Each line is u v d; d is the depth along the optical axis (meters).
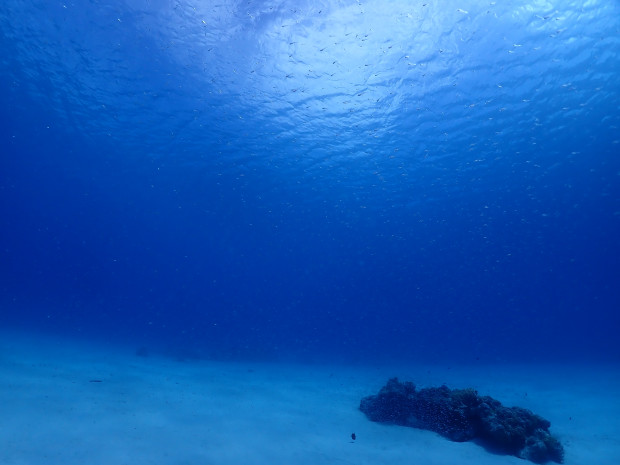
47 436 6.64
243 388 13.51
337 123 20.89
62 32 15.65
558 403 13.16
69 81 19.70
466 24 13.61
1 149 32.75
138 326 51.12
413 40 14.41
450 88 17.20
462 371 21.94
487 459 7.34
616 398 14.12
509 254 49.78
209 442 7.34
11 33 16.31
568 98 17.86
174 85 18.58
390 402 9.93
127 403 9.56
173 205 41.16
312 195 33.03
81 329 36.75
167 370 16.36
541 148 23.05
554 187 28.75
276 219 41.28
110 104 21.48
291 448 7.44
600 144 22.36
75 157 31.98
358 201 33.88
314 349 36.53
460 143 22.62
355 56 15.34
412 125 20.59
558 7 12.78
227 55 15.84
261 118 21.20
